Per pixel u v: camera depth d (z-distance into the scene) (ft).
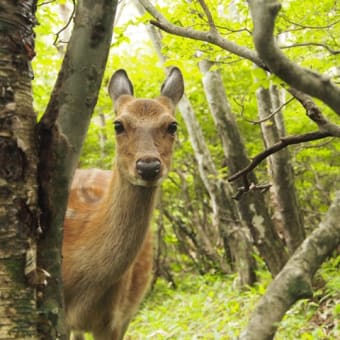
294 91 13.21
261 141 47.16
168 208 55.01
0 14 11.89
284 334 25.57
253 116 44.09
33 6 12.53
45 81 42.91
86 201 22.18
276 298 10.60
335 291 29.37
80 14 12.51
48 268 12.46
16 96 11.97
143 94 45.42
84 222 20.45
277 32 20.58
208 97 34.88
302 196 46.47
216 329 28.66
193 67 34.06
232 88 43.09
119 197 19.21
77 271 19.84
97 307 20.76
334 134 12.59
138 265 25.07
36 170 12.28
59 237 12.69
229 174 34.58
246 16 21.75
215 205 41.09
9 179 11.75
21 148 11.91
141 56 48.88
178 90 22.40
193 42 21.06
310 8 22.04
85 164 54.80
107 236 19.42
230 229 40.22
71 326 20.80
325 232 11.19
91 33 12.45
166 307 40.04
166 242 53.57
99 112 49.85
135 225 19.20
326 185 48.26
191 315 33.94
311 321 28.17
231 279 44.91
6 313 11.47
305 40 23.91
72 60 12.53
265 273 37.45
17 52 12.02
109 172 27.78
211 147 50.11
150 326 33.91
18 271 11.66
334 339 24.17
